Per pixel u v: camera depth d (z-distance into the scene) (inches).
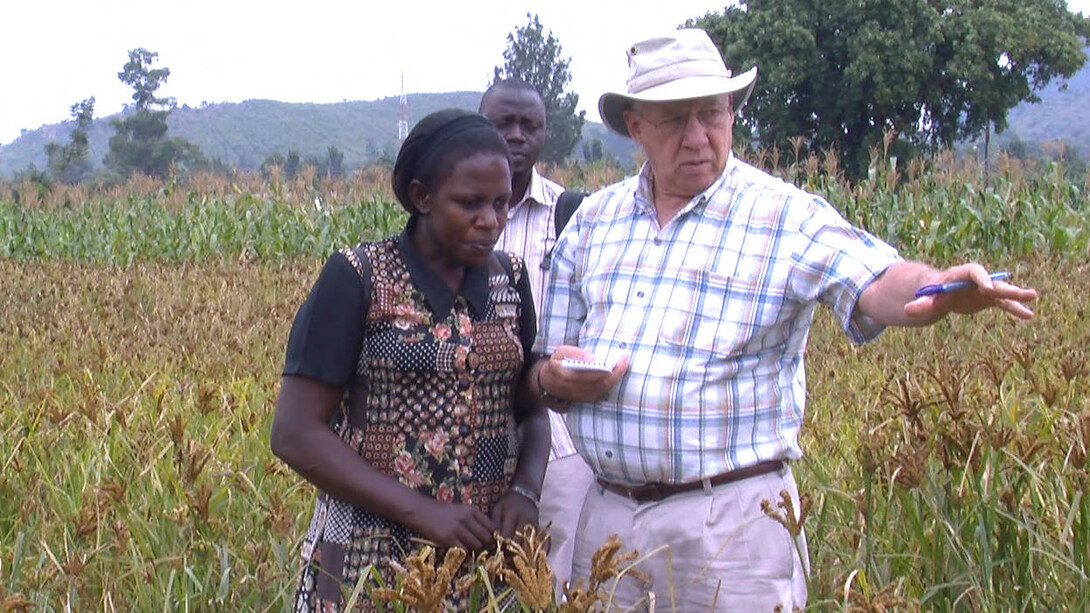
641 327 132.3
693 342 129.5
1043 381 217.6
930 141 1534.2
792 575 133.0
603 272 138.2
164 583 159.9
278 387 270.5
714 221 132.3
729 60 1503.4
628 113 136.9
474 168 121.7
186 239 751.7
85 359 309.4
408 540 126.6
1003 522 141.2
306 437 124.0
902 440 166.6
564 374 128.0
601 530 138.0
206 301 437.4
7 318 404.5
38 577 150.4
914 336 308.7
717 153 132.1
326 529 130.2
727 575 129.4
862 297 122.0
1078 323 319.6
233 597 154.1
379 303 125.0
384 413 126.4
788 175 642.2
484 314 128.9
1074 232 539.5
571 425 138.1
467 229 122.9
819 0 1446.9
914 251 566.6
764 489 130.9
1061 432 166.7
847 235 126.0
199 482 191.0
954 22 1438.2
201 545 160.7
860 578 123.7
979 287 106.0
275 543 162.6
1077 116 4995.1
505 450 131.6
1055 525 147.3
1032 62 1529.3
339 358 124.2
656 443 129.6
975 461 144.9
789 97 1499.8
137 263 678.5
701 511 130.0
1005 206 554.6
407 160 124.9
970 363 245.1
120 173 2464.3
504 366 130.0
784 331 131.6
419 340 125.3
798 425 135.6
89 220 792.9
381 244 127.6
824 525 161.9
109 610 149.6
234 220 753.6
